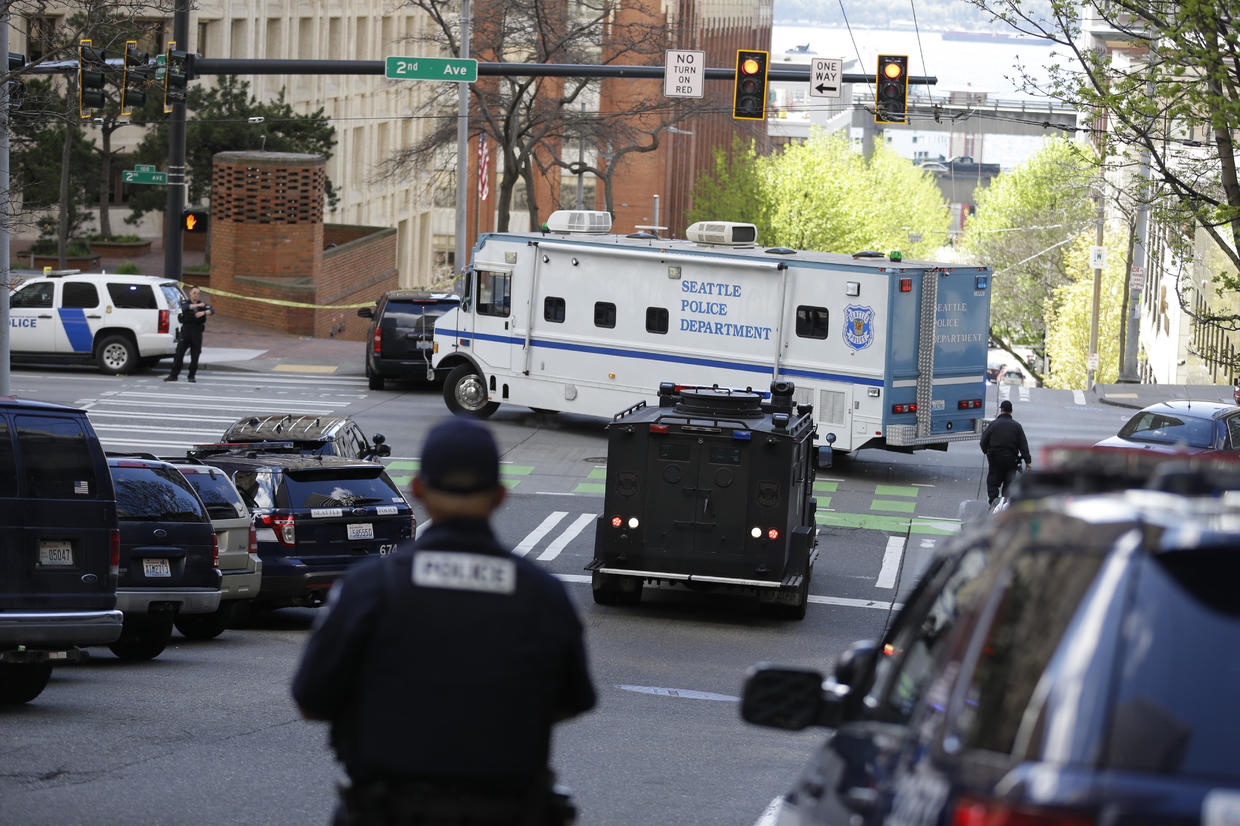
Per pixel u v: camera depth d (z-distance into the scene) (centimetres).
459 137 15575
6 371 9144
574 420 13225
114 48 12975
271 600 6738
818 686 1820
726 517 6988
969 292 11156
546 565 8306
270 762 3716
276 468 6744
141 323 14375
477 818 1473
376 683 1469
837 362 11025
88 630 4403
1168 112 9312
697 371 11644
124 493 5616
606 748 4175
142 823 3078
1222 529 1165
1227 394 17025
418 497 1528
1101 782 1074
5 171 9131
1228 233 19012
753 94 11656
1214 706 1107
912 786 1266
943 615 1598
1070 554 1223
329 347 17338
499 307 12600
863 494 10569
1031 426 14012
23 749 3762
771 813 3403
